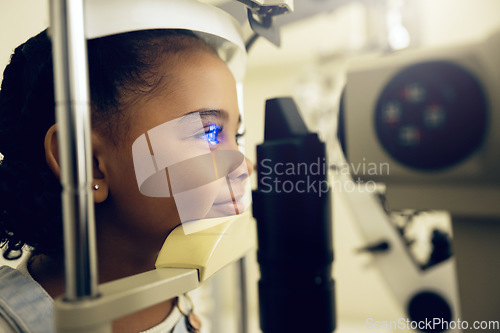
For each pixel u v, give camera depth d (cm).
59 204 36
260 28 37
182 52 35
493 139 37
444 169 39
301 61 95
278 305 37
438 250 52
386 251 54
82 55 20
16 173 37
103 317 19
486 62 37
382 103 41
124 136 34
